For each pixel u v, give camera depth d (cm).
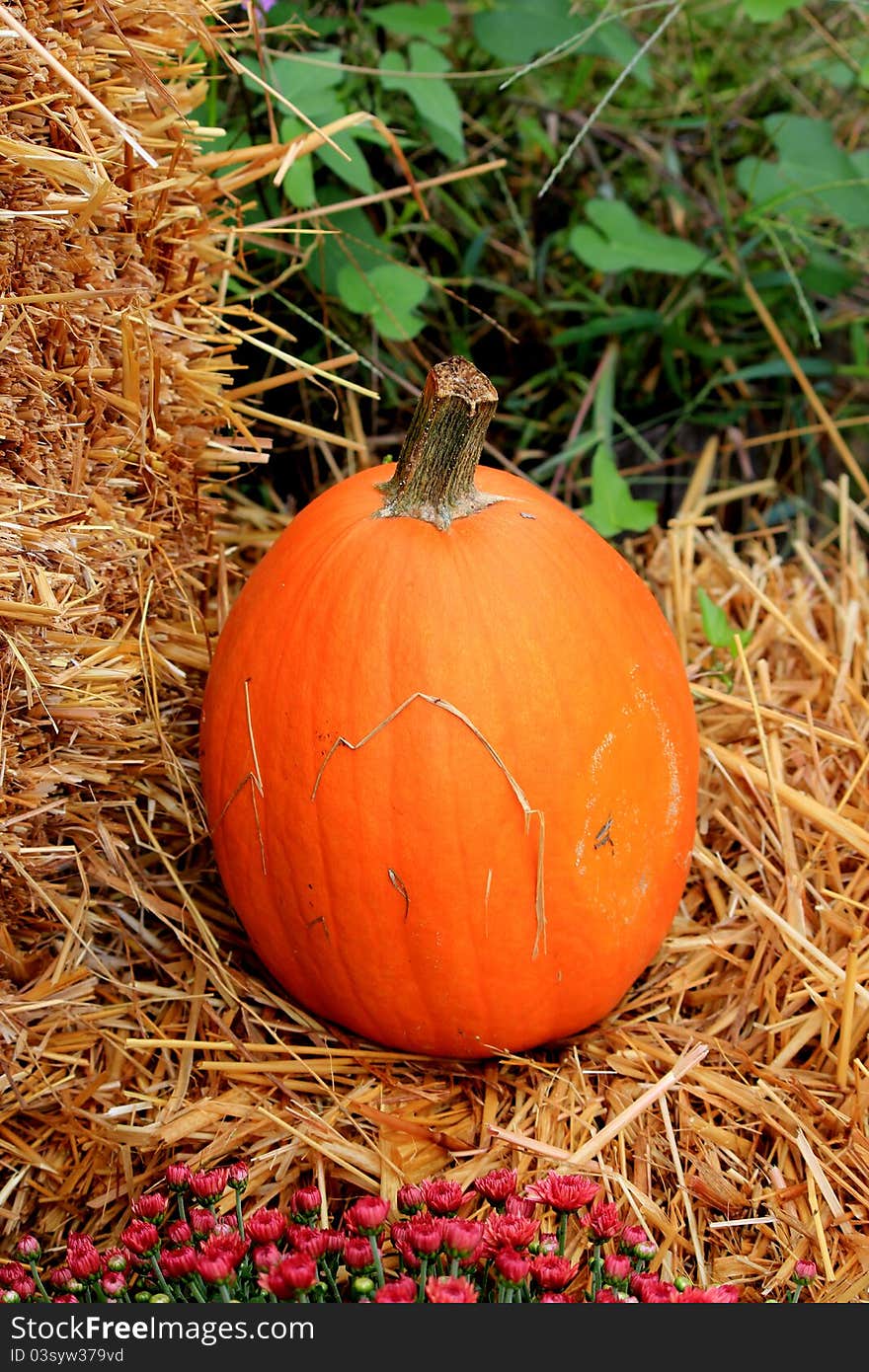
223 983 148
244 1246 127
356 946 138
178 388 149
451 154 176
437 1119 143
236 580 164
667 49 206
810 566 180
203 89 148
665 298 201
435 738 134
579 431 189
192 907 149
